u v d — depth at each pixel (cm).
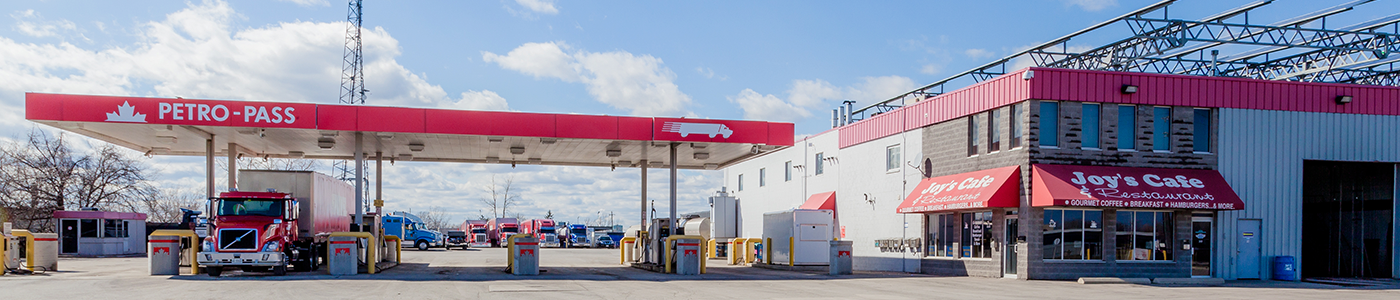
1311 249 2491
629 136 2386
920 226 2669
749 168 4422
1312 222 2495
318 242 2388
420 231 5428
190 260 2355
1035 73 2175
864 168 3072
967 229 2462
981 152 2362
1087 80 2211
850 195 3181
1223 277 2303
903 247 2758
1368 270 2481
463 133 2258
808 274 2425
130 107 2078
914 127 2719
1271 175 2333
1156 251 2264
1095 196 2070
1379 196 2489
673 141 2466
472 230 7438
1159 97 2253
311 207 2298
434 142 2630
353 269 2119
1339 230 2506
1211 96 2294
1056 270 2178
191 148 2775
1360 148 2386
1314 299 1709
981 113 2377
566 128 2336
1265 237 2328
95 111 2059
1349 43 2792
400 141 2597
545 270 2509
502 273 2277
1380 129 2406
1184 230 2264
